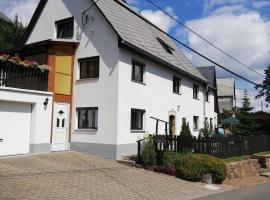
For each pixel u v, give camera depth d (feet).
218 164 45.98
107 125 55.88
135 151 58.85
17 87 49.70
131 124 59.57
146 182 41.39
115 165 50.06
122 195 34.22
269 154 69.15
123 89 56.80
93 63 59.72
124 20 66.39
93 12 60.44
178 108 77.51
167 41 90.68
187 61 93.25
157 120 62.95
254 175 58.75
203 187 42.60
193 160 45.75
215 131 95.61
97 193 33.94
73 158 51.65
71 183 36.63
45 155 51.13
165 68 71.92
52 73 56.44
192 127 85.81
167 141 53.21
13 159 46.01
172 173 47.52
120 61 56.39
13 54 64.59
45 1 70.44
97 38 59.11
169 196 35.88
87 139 57.72
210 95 104.17
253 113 114.11
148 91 64.59
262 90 122.21
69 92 60.39
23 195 30.25
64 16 65.92
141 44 63.93
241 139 65.67
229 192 40.42
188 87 84.33
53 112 56.44
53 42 57.82
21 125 50.70
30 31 73.92
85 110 59.41
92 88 58.44
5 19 108.78
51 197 30.66
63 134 58.59
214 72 115.24
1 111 48.06
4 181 34.22
